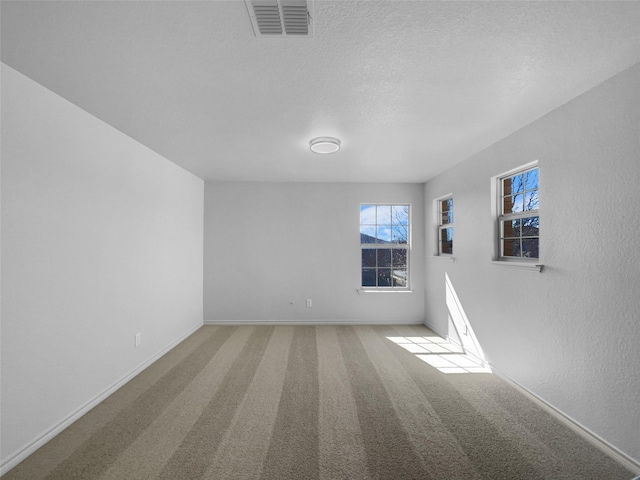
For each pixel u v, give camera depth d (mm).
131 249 3115
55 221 2174
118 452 1993
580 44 1641
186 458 1939
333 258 5305
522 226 3010
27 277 1961
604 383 2020
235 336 4574
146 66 1833
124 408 2539
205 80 2000
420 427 2275
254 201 5281
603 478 1773
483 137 3070
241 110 2455
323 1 1319
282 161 3998
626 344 1886
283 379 3102
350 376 3176
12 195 1864
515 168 2920
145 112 2486
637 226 1826
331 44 1632
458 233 4043
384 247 5422
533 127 2672
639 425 1808
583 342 2176
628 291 1874
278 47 1657
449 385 2967
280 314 5266
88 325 2500
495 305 3234
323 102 2318
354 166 4250
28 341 1970
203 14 1402
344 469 1846
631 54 1726
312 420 2365
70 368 2311
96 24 1463
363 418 2395
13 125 1865
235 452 1997
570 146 2285
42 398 2068
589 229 2131
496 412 2479
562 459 1928
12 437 1864
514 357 2928
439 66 1845
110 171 2779
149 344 3475
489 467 1862
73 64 1807
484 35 1563
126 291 3031
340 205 5312
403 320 5305
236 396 2746
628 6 1362
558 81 2023
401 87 2098
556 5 1359
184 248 4453
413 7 1366
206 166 4262
